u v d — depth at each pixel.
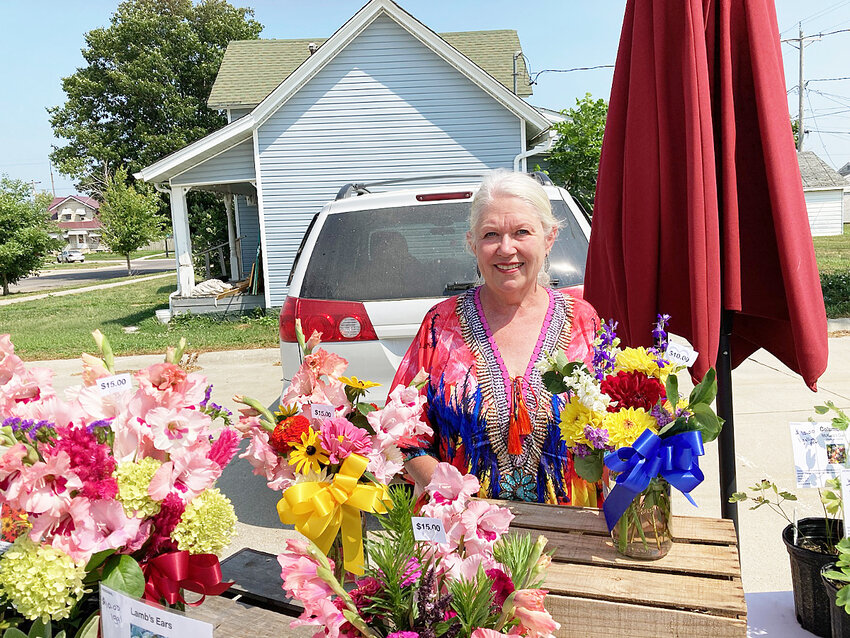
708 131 2.17
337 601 1.26
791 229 2.23
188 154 12.52
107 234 35.66
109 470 1.41
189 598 1.91
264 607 1.91
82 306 19.38
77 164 42.19
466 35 18.95
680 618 1.45
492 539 1.38
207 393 1.69
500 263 2.12
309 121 12.73
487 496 2.12
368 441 1.69
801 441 2.47
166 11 42.75
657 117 2.28
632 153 2.33
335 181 12.90
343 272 3.93
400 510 1.34
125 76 40.06
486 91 12.62
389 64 12.62
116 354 10.16
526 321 2.21
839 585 2.18
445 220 3.98
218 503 1.52
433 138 12.81
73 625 1.52
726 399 2.53
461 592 1.21
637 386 1.69
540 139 14.73
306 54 18.97
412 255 3.94
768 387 6.54
